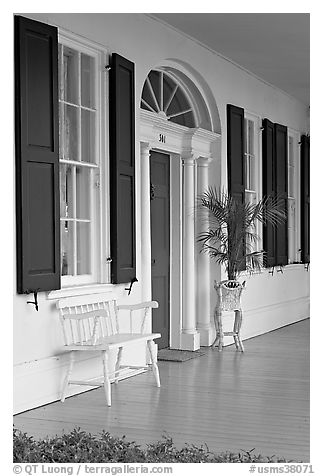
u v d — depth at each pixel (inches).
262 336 426.6
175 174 366.0
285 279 486.3
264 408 241.8
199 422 221.9
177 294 364.8
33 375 238.2
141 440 200.1
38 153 236.4
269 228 445.7
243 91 415.8
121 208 286.4
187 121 376.5
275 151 452.4
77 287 262.4
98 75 281.0
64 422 220.5
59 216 245.8
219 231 369.7
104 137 281.4
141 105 325.7
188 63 350.3
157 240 355.6
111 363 284.4
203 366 320.8
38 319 242.5
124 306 282.5
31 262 233.3
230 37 352.2
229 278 371.9
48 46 241.3
